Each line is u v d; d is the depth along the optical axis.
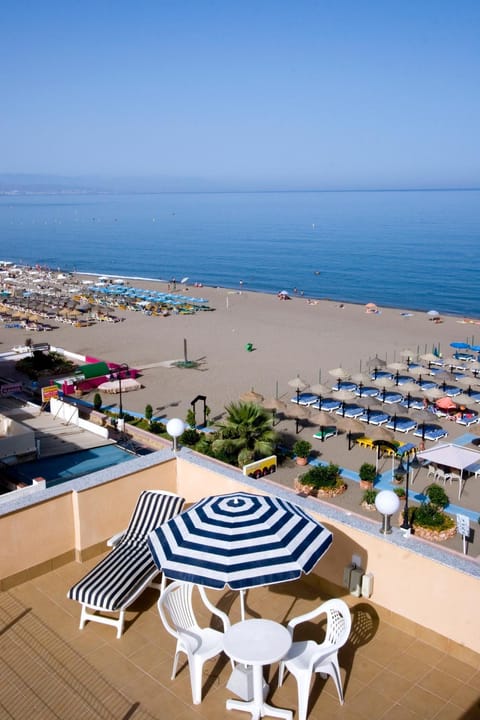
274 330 59.25
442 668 7.21
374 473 25.05
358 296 86.88
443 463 23.56
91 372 39.69
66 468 23.14
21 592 8.75
